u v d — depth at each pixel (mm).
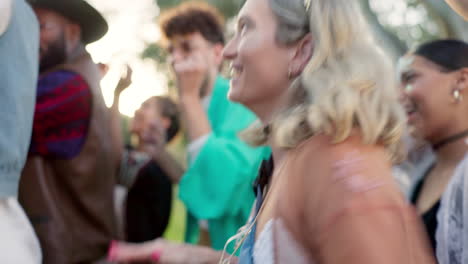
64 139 2316
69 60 2424
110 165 2459
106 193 2428
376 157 1029
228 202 2439
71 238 2301
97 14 2480
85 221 2354
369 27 1201
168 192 3203
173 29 2639
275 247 1058
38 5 2406
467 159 1325
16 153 1608
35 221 2254
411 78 2170
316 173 1014
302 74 1155
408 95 2170
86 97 2377
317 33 1154
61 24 2424
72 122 2338
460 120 2111
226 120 2639
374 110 1049
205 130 2607
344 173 982
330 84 1086
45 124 2295
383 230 934
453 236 1354
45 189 2275
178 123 3580
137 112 3332
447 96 2111
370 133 1028
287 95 1176
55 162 2309
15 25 1683
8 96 1604
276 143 1127
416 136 2193
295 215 1037
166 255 1693
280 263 1044
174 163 3242
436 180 2154
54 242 2244
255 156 2477
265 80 1215
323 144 1037
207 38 2668
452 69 2105
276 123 1158
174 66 2648
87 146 2359
